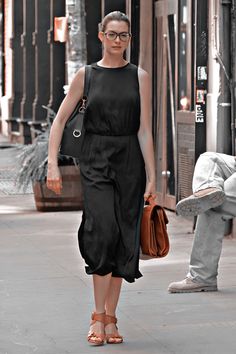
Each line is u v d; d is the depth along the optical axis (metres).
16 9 36.12
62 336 8.42
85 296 9.97
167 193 16.75
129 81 8.09
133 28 17.44
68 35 18.56
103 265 7.99
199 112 14.09
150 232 8.05
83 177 8.12
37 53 31.59
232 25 13.48
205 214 10.01
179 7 16.02
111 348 8.05
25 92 33.81
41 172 16.73
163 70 16.80
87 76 8.11
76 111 8.19
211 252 10.05
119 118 8.05
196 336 8.40
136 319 8.98
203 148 14.10
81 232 8.15
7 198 18.98
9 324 8.84
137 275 8.11
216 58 13.70
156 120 17.22
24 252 12.68
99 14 24.11
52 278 10.92
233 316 9.08
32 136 31.98
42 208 16.88
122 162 8.08
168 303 9.60
